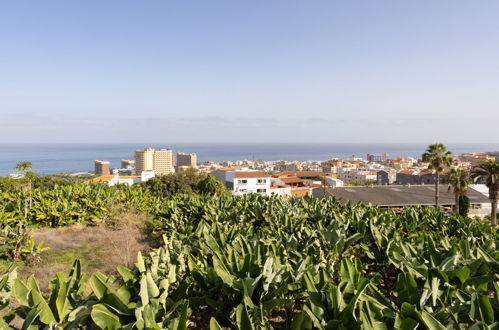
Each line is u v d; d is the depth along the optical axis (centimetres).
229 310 475
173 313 417
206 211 1320
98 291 398
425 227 1272
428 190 4003
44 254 1078
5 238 1005
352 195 3678
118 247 1120
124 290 421
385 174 10306
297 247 767
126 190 2297
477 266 570
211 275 495
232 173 5400
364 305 365
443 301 444
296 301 564
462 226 1092
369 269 762
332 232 801
